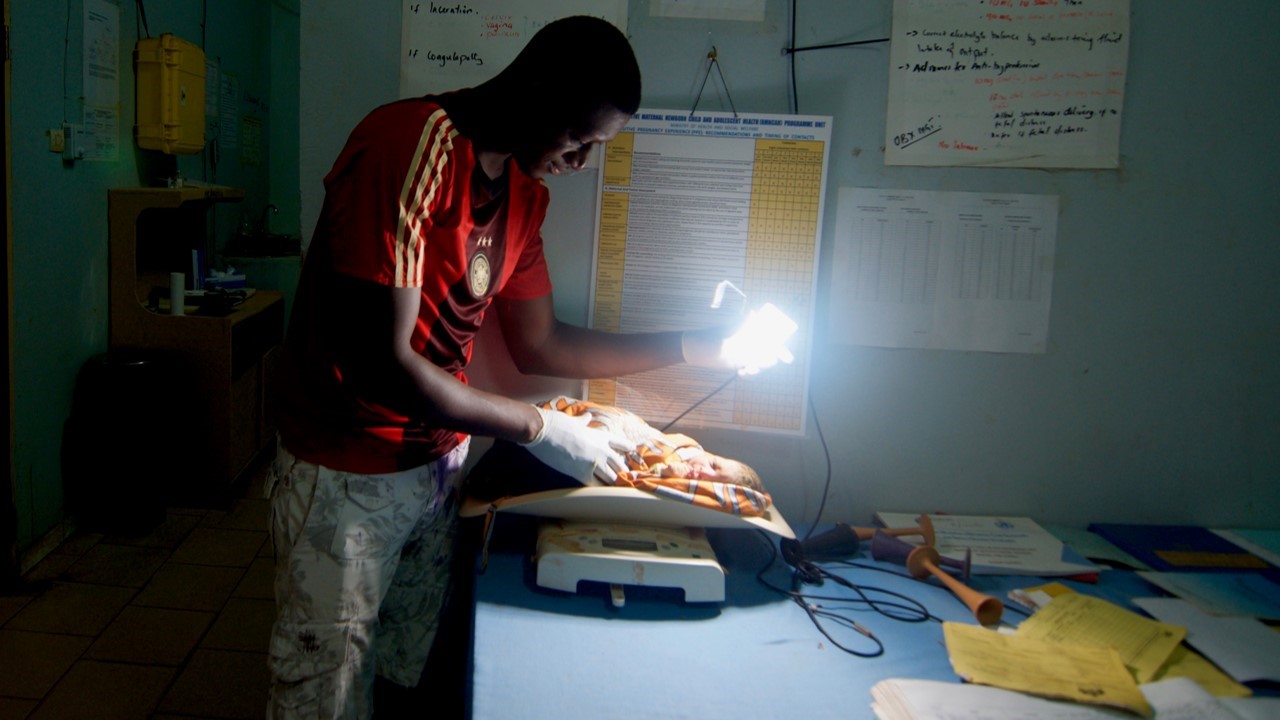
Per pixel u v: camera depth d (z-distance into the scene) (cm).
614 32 111
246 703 215
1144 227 163
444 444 135
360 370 114
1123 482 173
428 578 153
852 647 123
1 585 264
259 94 534
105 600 262
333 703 127
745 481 144
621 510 138
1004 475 172
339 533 123
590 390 166
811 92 158
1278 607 139
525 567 140
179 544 305
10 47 262
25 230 275
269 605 265
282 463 127
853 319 164
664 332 156
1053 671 115
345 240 108
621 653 118
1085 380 168
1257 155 162
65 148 298
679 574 131
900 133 158
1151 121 160
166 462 319
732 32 155
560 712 104
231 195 399
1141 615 135
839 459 170
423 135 108
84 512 306
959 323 165
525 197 132
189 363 338
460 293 124
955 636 123
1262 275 166
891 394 168
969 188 161
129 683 220
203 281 408
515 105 110
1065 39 157
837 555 152
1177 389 170
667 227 160
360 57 155
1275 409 171
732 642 122
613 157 158
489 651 116
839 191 161
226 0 470
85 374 305
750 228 159
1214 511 175
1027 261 163
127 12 345
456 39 154
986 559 151
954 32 156
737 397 165
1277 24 158
